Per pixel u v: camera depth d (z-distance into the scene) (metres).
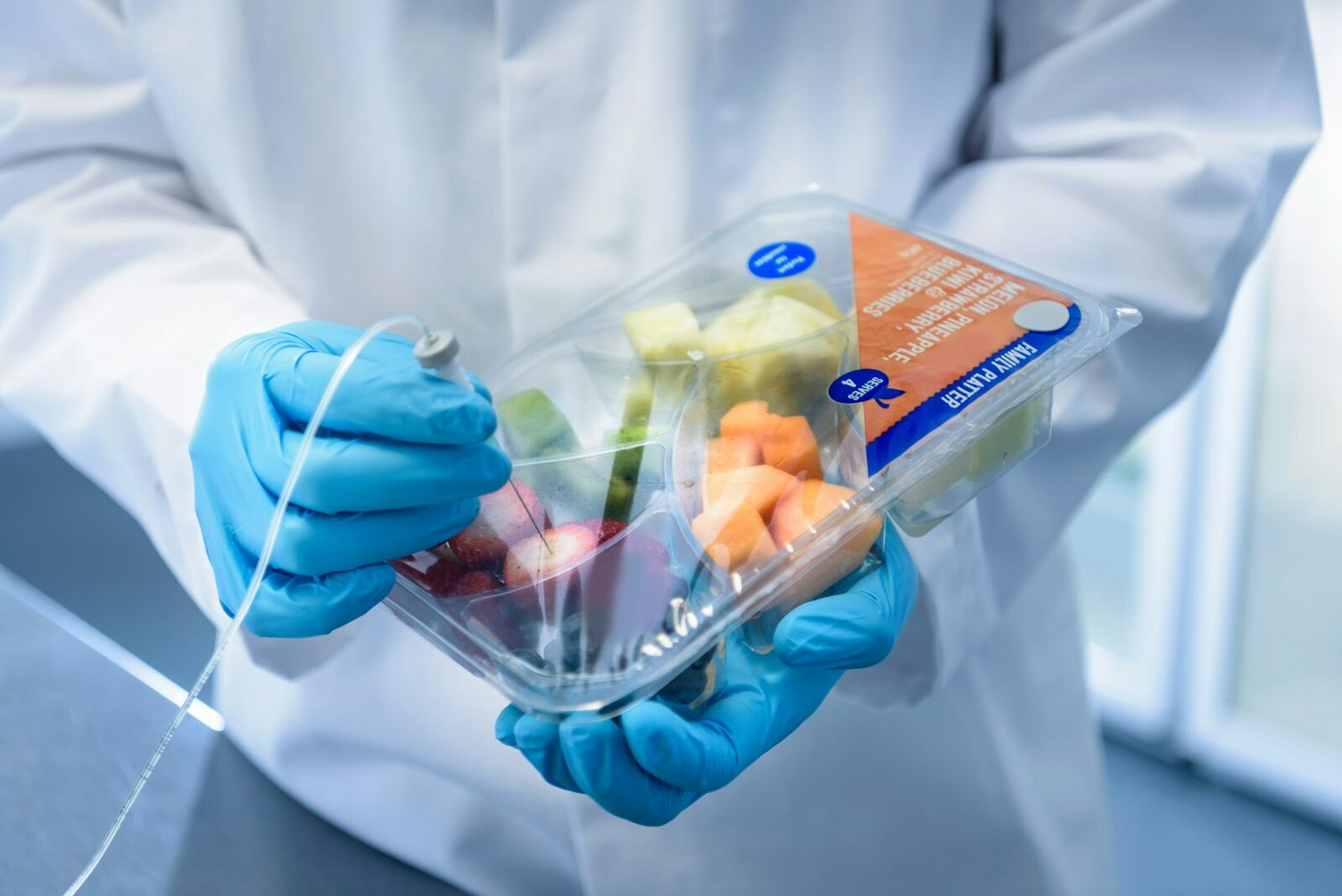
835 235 0.66
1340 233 1.47
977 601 0.70
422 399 0.50
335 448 0.51
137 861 0.72
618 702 0.45
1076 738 0.94
